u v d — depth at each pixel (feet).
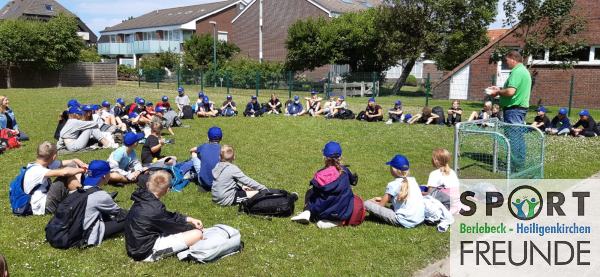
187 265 15.71
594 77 73.00
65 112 39.68
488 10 102.22
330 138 41.81
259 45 157.69
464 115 61.52
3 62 112.78
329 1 147.95
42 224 19.11
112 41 222.28
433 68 175.22
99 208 17.22
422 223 19.77
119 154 25.34
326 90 91.45
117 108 45.37
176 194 23.54
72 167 20.97
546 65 76.48
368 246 17.48
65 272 15.08
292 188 25.20
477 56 86.79
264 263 15.96
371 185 25.89
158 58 162.91
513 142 27.86
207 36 153.28
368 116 53.88
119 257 16.16
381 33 104.83
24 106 66.69
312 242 17.78
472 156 31.76
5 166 29.50
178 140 39.63
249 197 21.89
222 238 16.21
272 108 61.98
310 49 115.03
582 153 35.14
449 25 101.55
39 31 114.93
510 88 29.04
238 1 190.49
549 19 66.90
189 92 101.14
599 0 71.20
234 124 50.34
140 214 15.78
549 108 73.10
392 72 164.76
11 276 14.65
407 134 44.21
